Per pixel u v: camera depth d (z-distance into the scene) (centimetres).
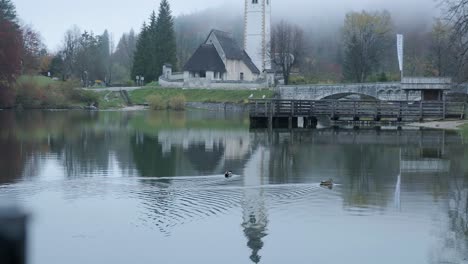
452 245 1795
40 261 1612
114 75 17675
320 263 1628
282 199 2459
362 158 3922
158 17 14838
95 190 2641
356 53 13262
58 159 3659
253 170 3319
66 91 10994
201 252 1719
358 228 1983
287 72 13262
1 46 9062
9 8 13625
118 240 1828
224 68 13188
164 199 2445
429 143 4947
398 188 2738
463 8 5962
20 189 2641
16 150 4100
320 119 8069
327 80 15000
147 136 5366
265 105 6944
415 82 7700
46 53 16100
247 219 2095
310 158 3912
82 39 16112
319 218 2120
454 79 7400
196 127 6681
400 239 1853
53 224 2009
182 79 13338
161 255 1691
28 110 9875
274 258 1673
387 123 7512
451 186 2802
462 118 7338
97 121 7362
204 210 2250
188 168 3366
